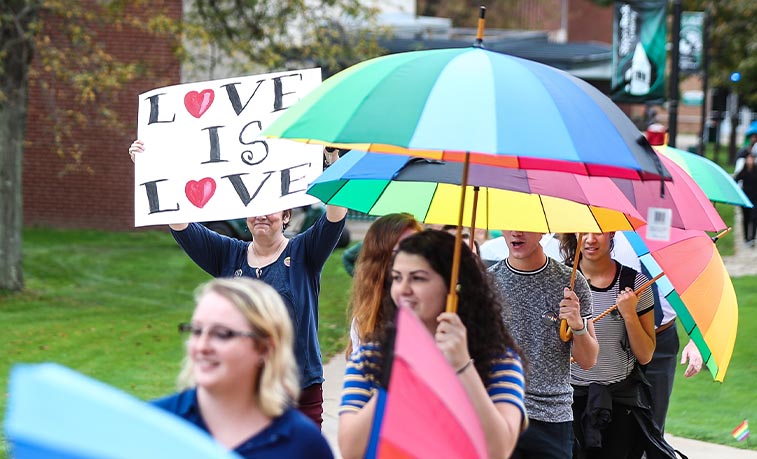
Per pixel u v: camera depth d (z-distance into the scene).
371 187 15.08
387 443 8.02
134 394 25.28
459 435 8.09
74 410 5.89
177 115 15.20
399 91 9.41
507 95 9.30
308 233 15.42
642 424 16.17
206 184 14.98
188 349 8.41
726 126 154.75
